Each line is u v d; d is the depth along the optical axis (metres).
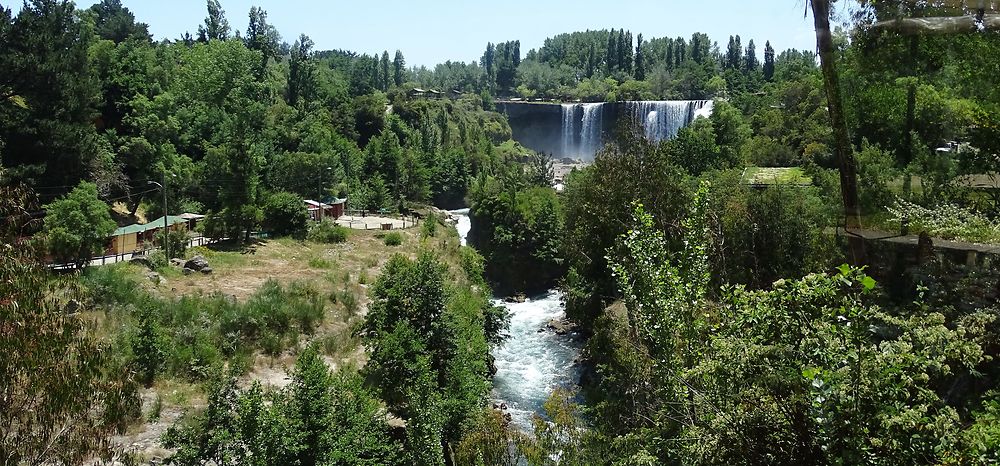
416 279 26.14
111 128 69.06
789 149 51.28
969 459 6.57
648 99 153.75
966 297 13.32
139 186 63.78
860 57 15.09
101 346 12.58
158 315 31.30
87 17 91.38
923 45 14.38
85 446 11.62
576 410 21.77
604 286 35.78
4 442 10.62
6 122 47.72
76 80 56.00
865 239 15.63
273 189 71.81
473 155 120.50
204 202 63.66
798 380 7.26
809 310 7.45
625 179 31.72
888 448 6.59
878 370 6.66
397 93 152.75
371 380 25.03
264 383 28.59
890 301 13.91
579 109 130.12
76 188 39.66
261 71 117.06
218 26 138.12
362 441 18.53
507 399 32.44
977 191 17.33
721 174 41.88
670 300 12.16
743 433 7.54
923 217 15.73
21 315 11.02
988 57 14.23
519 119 154.00
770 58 132.88
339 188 85.38
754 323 7.95
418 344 23.34
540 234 60.47
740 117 73.31
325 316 36.19
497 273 61.94
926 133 17.31
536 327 46.25
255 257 48.38
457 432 22.41
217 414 17.25
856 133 17.98
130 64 77.12
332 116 117.56
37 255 12.34
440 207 105.44
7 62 48.09
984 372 9.96
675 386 10.99
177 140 73.00
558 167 116.50
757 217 26.03
